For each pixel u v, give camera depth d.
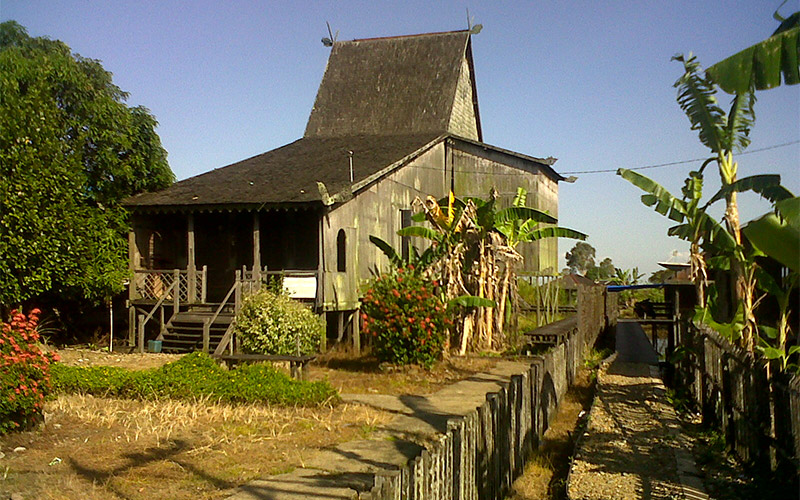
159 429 9.66
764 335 14.26
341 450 8.96
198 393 11.33
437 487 5.18
